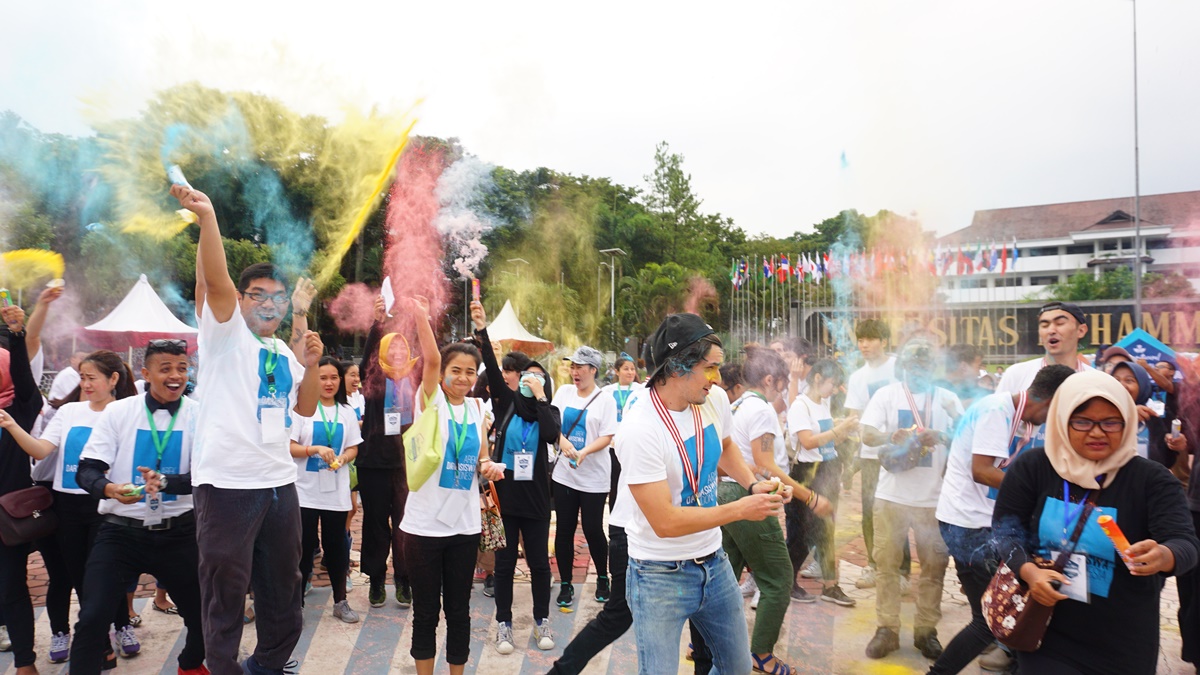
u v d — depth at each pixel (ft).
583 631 11.28
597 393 16.76
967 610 15.69
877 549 13.48
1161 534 7.08
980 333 69.36
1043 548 7.71
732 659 8.99
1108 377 7.52
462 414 11.79
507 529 14.05
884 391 13.99
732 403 15.20
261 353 9.74
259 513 9.37
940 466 13.07
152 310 36.04
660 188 177.37
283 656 9.83
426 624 11.27
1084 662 7.38
